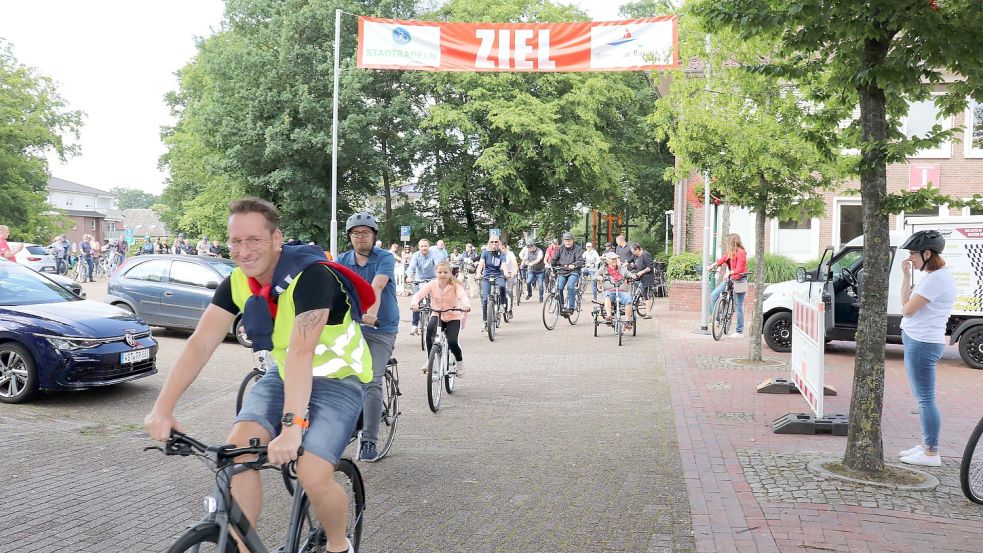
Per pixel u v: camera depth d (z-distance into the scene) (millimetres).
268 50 38656
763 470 6184
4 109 45469
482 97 38562
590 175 39281
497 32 14953
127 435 7438
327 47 37750
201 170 47469
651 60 14469
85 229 101875
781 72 6574
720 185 12391
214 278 14430
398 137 40406
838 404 9094
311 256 3195
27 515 5074
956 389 10320
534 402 9391
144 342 9359
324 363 3316
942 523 4926
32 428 7609
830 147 7023
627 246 22562
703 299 16562
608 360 13000
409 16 40250
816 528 4840
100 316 9195
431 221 46094
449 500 5523
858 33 5555
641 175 44656
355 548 3807
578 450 7020
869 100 5945
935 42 5387
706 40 12086
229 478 2953
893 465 6289
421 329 14273
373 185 43375
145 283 14805
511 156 40062
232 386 10336
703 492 5621
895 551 4457
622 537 4781
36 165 46906
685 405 9023
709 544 4590
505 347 14695
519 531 4887
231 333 14594
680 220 26656
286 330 3277
